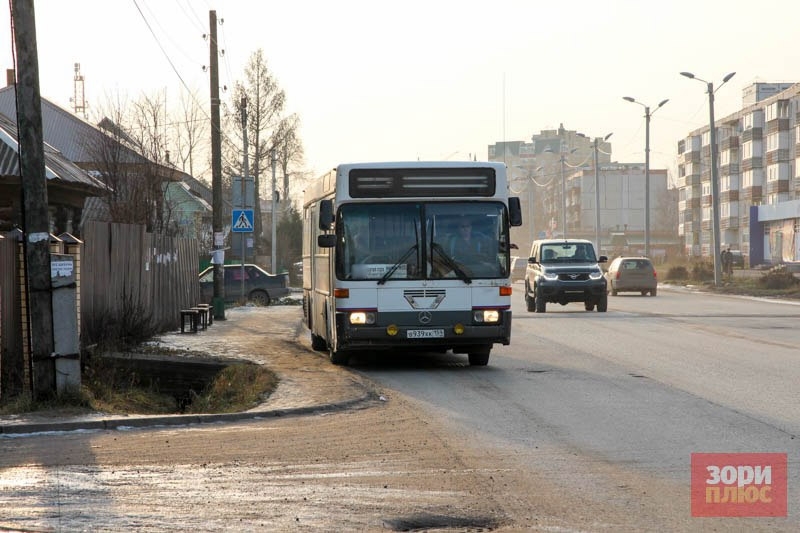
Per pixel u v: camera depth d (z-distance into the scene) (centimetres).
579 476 879
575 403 1338
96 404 1363
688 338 2409
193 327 2528
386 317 1720
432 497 802
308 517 739
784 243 9338
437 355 2053
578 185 17300
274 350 2105
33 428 1157
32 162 1319
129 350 1902
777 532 696
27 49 1309
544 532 697
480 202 1753
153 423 1198
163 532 696
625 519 730
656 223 17288
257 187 8744
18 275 1463
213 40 3353
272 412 1268
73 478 883
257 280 4306
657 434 1087
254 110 8756
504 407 1310
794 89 10581
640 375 1650
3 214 2369
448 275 1731
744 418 1185
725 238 12719
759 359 1897
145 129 4981
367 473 898
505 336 1738
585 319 3150
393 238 1734
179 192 7012
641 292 5122
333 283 1756
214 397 1612
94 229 1914
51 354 1324
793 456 958
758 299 4650
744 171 11975
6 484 856
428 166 1744
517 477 877
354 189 1736
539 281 3534
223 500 793
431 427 1156
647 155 6956
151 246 2391
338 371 1745
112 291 2036
